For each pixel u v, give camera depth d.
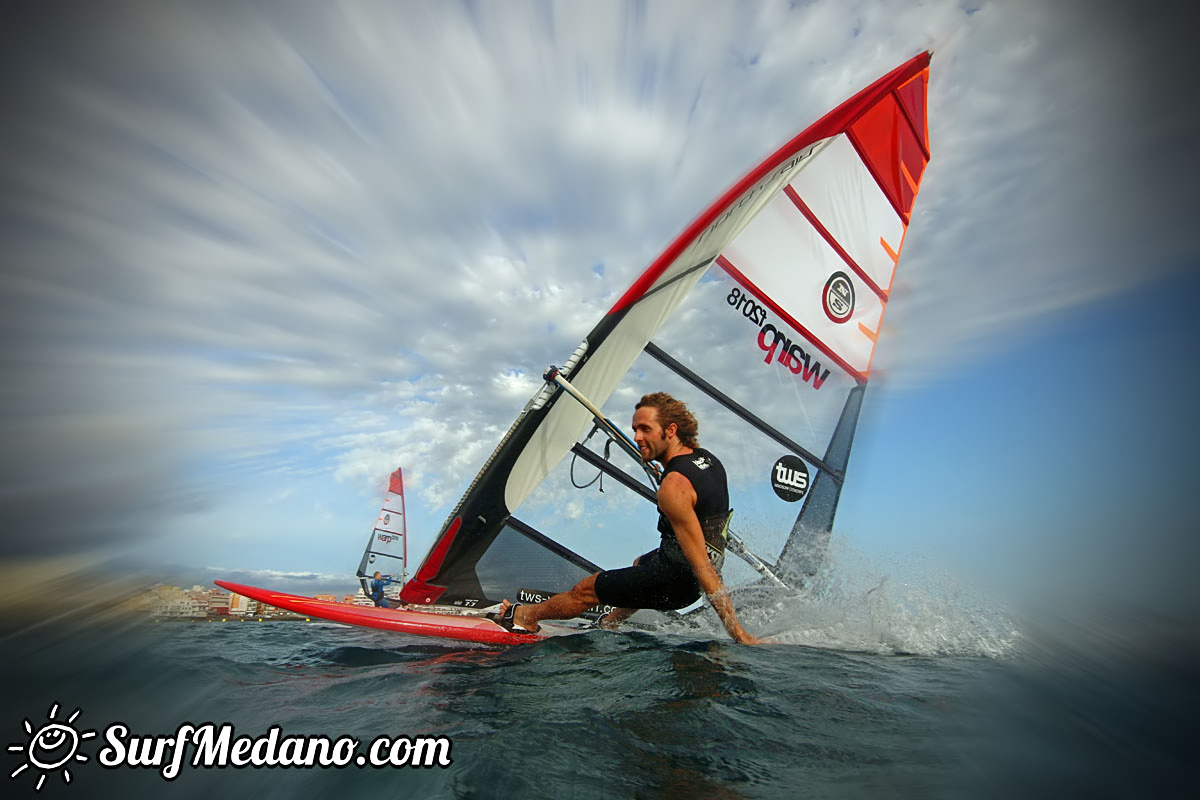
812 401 3.93
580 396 3.30
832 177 3.99
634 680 1.85
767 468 3.68
